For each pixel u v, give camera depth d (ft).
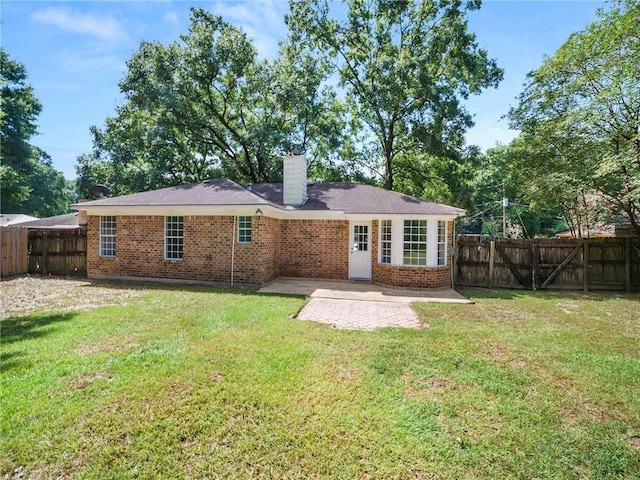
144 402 10.67
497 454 8.68
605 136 33.40
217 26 58.23
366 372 13.12
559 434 9.56
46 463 8.16
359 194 41.19
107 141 71.26
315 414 10.21
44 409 10.18
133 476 7.78
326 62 67.15
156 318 20.22
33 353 14.47
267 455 8.50
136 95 55.36
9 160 93.15
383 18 60.85
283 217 38.50
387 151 67.31
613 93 30.04
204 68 56.08
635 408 11.02
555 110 38.19
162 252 35.63
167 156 65.00
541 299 29.19
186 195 35.88
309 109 61.82
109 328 18.11
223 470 8.02
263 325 19.07
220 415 10.07
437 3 57.52
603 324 21.17
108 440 8.93
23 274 40.37
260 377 12.42
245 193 35.22
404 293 30.86
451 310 24.14
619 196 34.78
